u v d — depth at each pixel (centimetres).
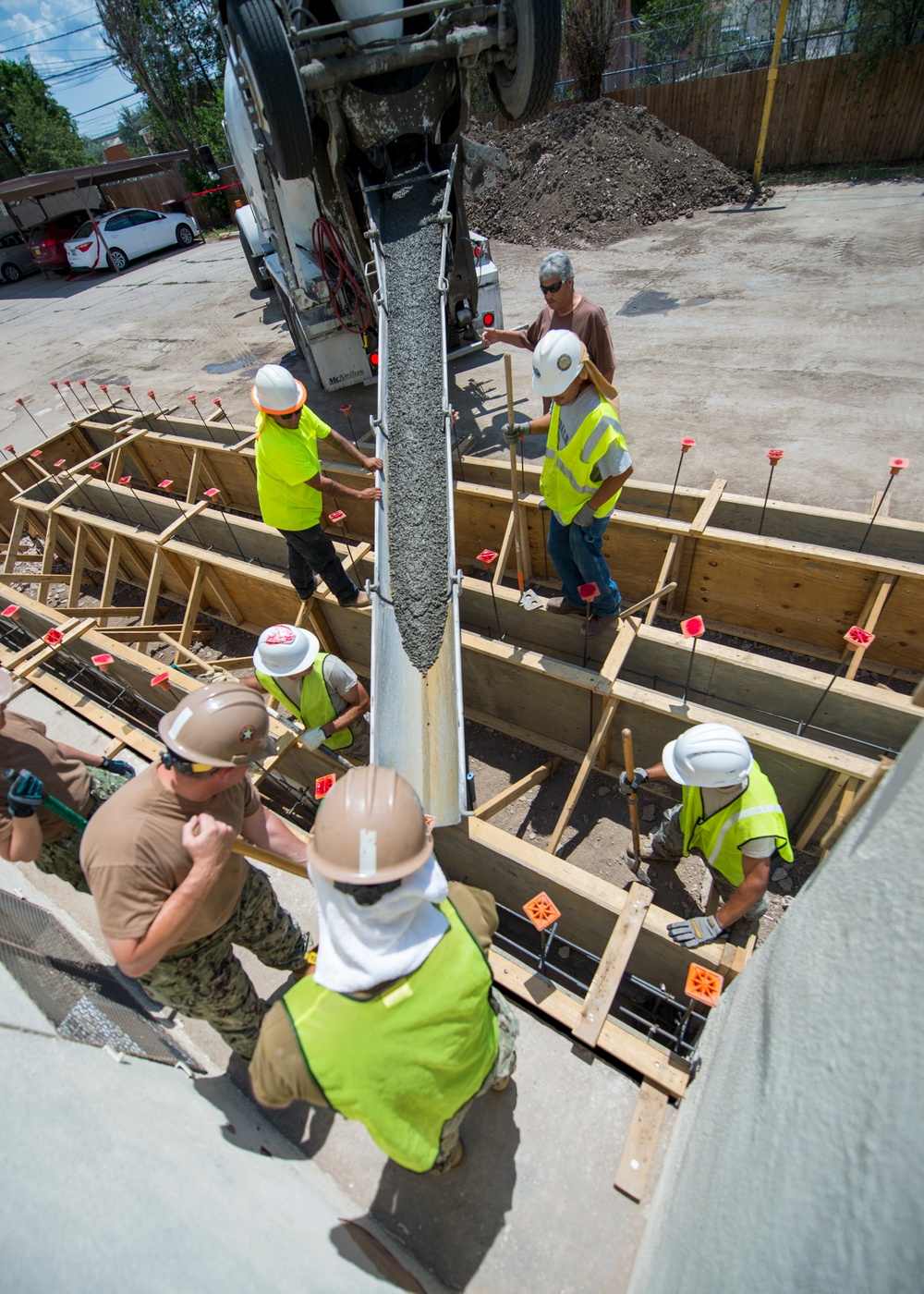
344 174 509
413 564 397
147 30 2241
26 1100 120
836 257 858
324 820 134
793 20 1264
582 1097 210
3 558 766
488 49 473
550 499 329
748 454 532
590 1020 218
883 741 315
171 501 605
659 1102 203
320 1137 208
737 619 447
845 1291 70
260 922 212
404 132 500
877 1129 75
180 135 2442
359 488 584
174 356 1036
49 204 1931
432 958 137
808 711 329
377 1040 131
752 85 1214
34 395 1008
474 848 292
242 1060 229
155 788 168
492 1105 210
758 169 1152
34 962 181
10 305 1673
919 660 397
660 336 744
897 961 81
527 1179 194
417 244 524
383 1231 188
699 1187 130
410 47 443
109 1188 116
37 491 773
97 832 166
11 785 188
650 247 1023
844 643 415
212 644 567
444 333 481
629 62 1464
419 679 356
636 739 360
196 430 709
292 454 353
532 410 639
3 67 2714
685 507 454
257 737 167
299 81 420
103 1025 182
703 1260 110
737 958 234
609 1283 175
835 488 483
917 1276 61
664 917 248
